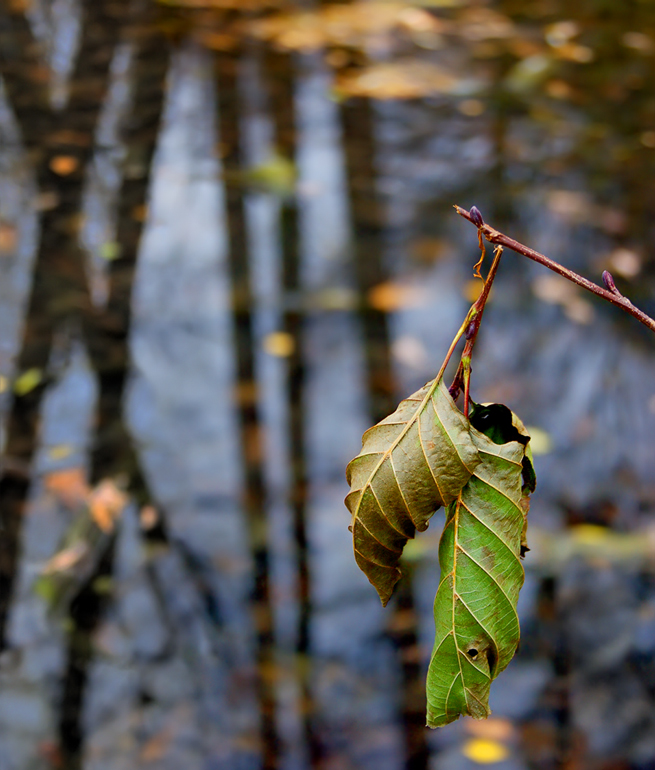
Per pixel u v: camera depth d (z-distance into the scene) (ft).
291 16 20.29
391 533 2.32
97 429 9.08
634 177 14.47
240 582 7.53
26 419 9.12
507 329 11.01
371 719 6.43
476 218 2.24
